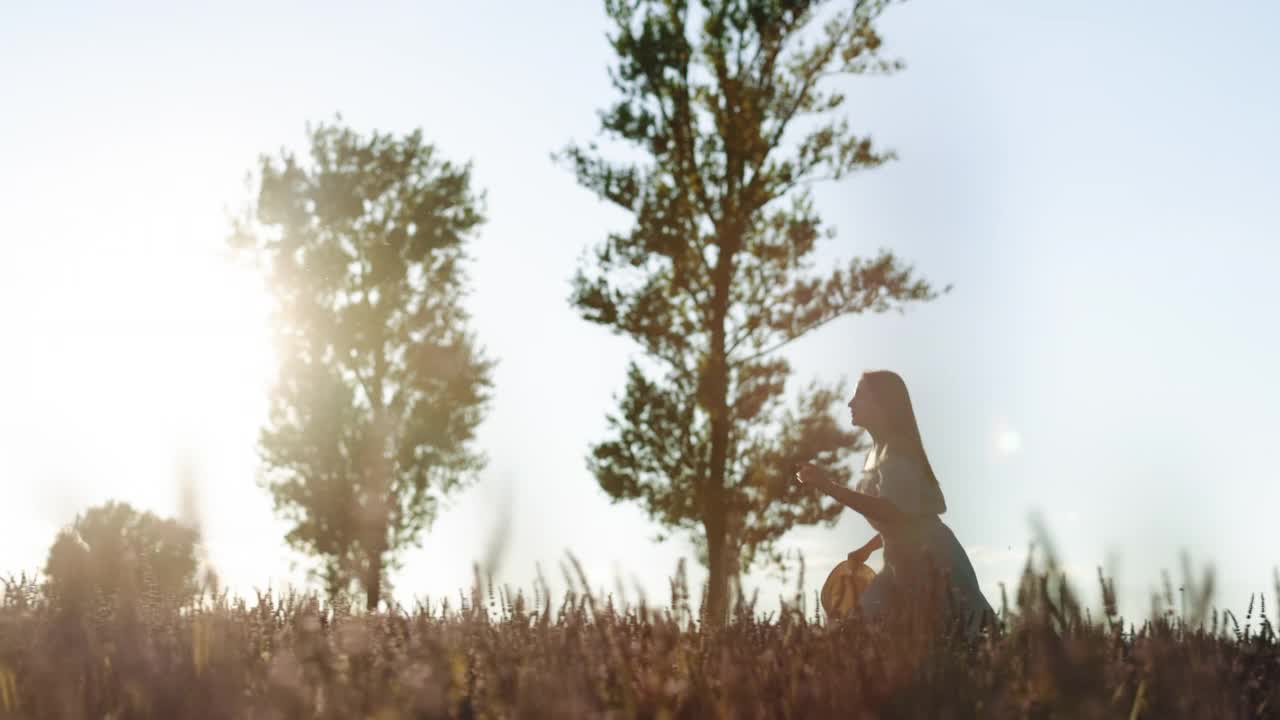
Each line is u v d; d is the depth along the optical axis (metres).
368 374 22.66
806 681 2.12
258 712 2.04
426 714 1.96
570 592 2.38
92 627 2.76
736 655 2.22
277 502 21.52
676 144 18.53
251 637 2.93
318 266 22.53
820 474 4.86
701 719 2.00
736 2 18.61
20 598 3.07
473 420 22.58
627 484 17.77
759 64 18.98
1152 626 2.40
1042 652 1.97
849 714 1.98
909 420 5.00
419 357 22.48
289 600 3.25
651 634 2.43
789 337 17.88
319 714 1.99
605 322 18.05
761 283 18.30
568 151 18.67
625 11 18.94
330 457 21.42
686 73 18.88
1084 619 1.98
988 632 2.68
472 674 2.30
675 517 17.45
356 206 22.98
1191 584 1.62
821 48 18.84
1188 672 2.19
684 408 18.00
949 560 4.68
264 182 22.98
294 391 21.80
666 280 18.44
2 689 2.10
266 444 21.72
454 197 23.83
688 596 2.27
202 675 2.27
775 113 18.95
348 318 22.36
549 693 1.95
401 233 23.08
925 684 2.15
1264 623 2.59
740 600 2.41
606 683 2.15
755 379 17.73
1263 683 2.53
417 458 21.84
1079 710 1.93
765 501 16.95
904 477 4.82
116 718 2.10
